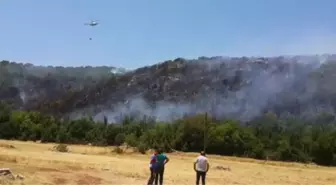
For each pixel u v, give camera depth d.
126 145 82.00
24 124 99.81
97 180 21.33
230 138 76.25
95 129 98.38
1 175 18.00
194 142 78.31
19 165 24.33
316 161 72.81
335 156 71.75
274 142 76.81
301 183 30.98
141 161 44.16
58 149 60.31
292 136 80.25
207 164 20.42
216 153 77.12
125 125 98.75
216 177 30.34
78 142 97.06
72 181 19.98
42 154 43.38
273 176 36.03
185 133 78.75
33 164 26.77
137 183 21.89
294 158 72.50
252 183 28.05
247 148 75.19
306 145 74.62
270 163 61.16
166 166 39.78
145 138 81.25
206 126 71.56
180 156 63.78
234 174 35.16
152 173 20.31
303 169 51.38
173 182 24.38
